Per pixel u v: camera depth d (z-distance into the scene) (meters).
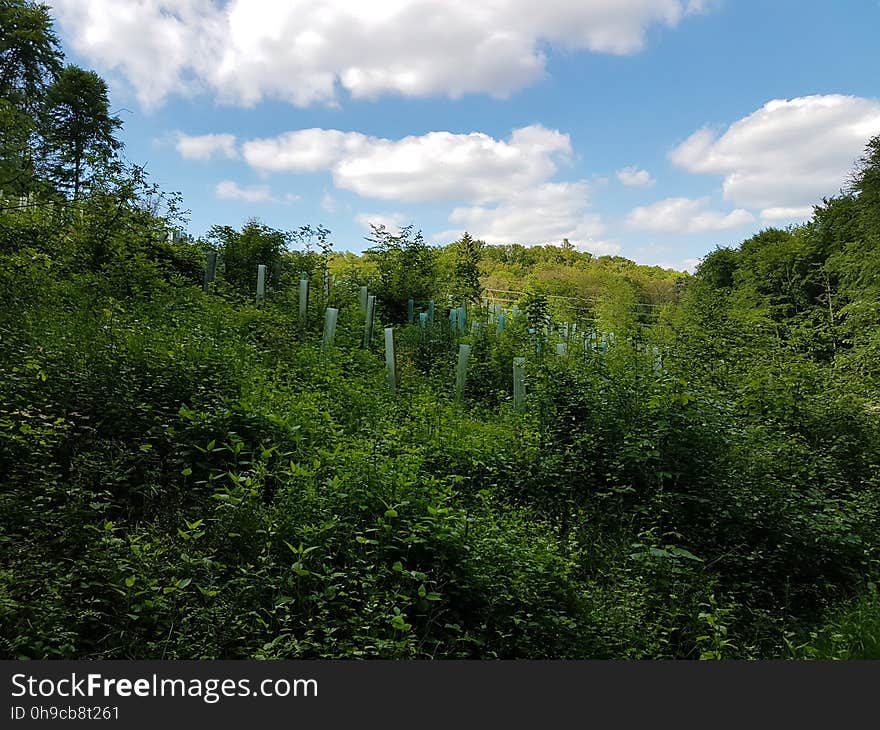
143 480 5.63
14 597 3.95
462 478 6.94
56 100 27.97
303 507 5.10
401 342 15.85
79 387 6.37
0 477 5.19
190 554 4.68
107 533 4.67
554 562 5.33
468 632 4.40
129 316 9.49
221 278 15.24
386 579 4.61
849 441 9.92
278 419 6.65
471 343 15.38
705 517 6.95
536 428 8.45
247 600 4.28
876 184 29.95
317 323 14.23
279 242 17.38
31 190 11.12
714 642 4.89
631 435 7.50
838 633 5.44
